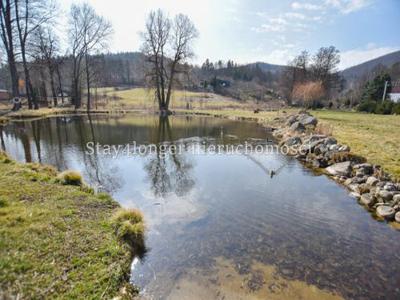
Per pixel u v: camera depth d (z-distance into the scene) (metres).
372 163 8.28
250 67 92.00
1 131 15.00
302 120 16.75
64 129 17.06
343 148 9.41
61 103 33.91
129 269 3.56
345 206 6.09
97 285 2.99
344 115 26.25
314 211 5.80
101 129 17.80
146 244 4.25
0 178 5.72
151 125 20.72
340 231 4.96
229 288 3.37
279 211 5.75
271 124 20.41
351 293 3.40
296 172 8.76
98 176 8.10
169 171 8.85
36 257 3.19
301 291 3.39
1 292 2.61
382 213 5.56
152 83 29.58
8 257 3.07
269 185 7.46
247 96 62.47
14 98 21.80
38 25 22.28
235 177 8.20
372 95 41.00
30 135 14.33
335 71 42.22
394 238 4.77
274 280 3.57
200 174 8.52
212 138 15.45
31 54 24.70
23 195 4.91
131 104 37.22
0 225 3.69
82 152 11.12
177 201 6.14
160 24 28.00
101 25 28.20
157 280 3.44
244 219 5.32
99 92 50.84
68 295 2.75
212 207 5.86
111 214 4.70
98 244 3.70
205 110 34.03
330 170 8.57
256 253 4.16
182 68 29.88
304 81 40.00
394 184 6.40
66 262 3.23
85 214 4.52
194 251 4.13
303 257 4.12
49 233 3.73
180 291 3.27
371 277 3.71
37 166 7.16
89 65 29.42
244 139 15.14
